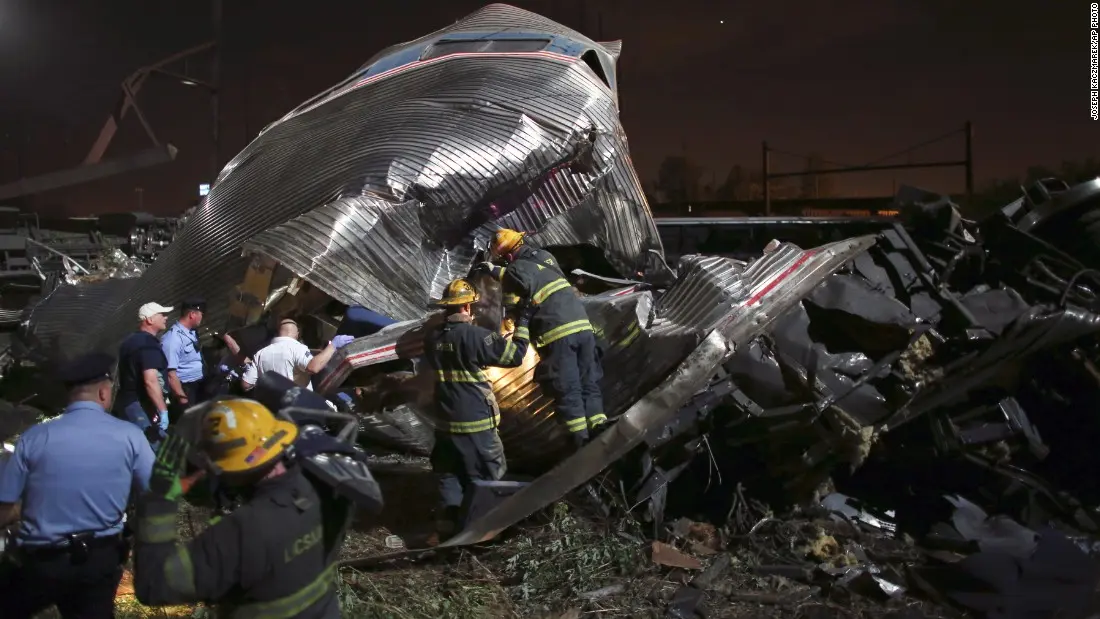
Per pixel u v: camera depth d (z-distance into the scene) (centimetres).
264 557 242
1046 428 588
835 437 514
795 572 482
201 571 239
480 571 485
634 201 764
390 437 667
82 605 339
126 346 600
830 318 545
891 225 727
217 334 684
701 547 511
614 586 469
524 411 561
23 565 327
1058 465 589
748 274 541
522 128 698
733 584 476
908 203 674
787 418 517
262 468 240
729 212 2378
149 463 344
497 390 558
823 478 545
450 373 514
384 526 568
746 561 496
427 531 557
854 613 443
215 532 242
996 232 679
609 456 466
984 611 439
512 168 683
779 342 520
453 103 735
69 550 325
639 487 525
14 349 899
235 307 635
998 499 548
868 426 514
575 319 510
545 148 697
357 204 626
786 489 550
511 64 787
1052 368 581
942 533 521
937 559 492
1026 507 538
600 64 847
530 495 475
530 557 489
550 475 471
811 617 441
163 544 240
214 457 239
